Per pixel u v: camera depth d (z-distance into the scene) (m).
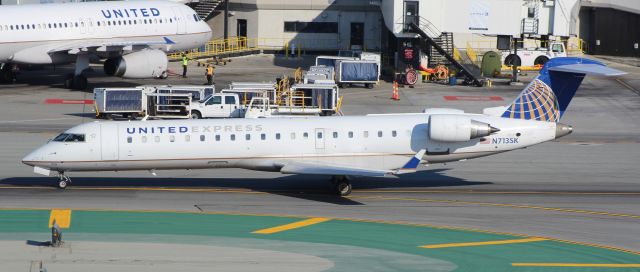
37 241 115.00
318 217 132.38
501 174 171.38
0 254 108.62
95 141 146.12
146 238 117.62
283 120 151.25
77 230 121.19
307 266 106.06
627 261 111.94
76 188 150.88
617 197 152.00
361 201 145.00
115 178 160.75
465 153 151.25
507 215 136.62
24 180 156.88
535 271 106.56
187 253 110.69
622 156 194.12
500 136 151.12
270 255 110.56
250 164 149.50
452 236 122.50
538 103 153.88
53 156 145.25
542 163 184.00
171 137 147.12
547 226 130.00
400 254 112.38
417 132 150.50
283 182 160.38
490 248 116.50
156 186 154.25
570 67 151.75
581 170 177.00
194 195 147.00
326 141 149.12
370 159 150.25
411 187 157.88
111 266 104.44
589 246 119.00
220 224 126.44
